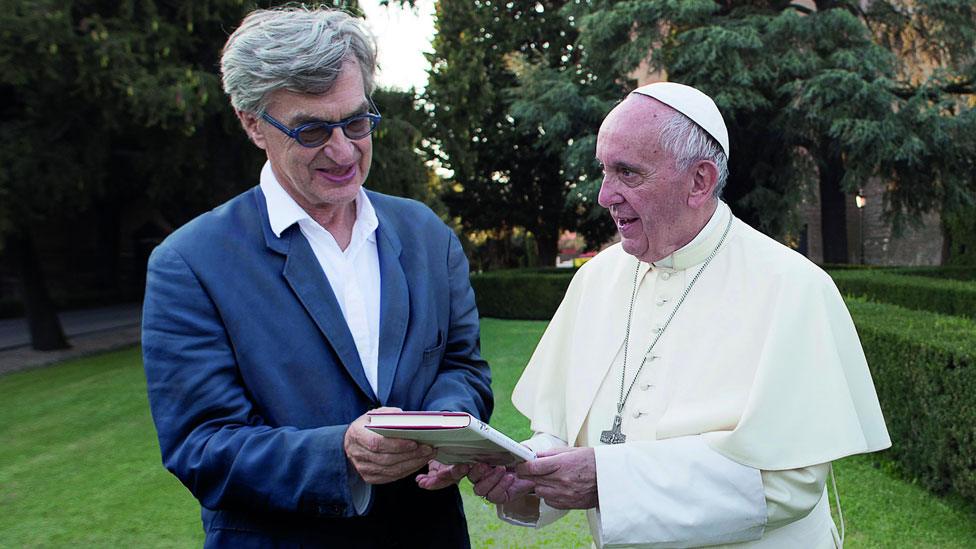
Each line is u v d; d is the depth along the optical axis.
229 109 10.37
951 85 14.20
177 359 1.42
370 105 1.53
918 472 4.20
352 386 1.51
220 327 1.46
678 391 1.66
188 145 11.21
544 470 1.49
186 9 9.56
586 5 15.78
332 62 1.39
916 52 15.32
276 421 1.46
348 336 1.52
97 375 9.57
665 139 1.57
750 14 13.75
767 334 1.58
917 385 4.14
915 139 12.26
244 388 1.48
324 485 1.35
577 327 1.97
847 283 10.66
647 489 1.50
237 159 12.25
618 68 14.59
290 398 1.46
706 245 1.72
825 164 14.52
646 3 13.27
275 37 1.40
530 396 2.11
